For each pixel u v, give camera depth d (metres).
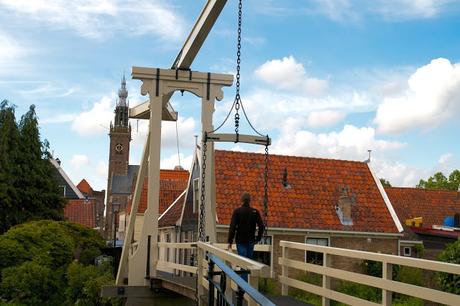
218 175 22.25
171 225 25.02
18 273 18.83
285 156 24.33
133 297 12.70
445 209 30.95
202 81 12.88
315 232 21.53
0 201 26.84
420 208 30.58
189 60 12.34
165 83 12.77
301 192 22.95
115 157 103.44
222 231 20.45
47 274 19.16
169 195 32.16
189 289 10.32
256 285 5.41
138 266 12.67
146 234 12.71
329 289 7.86
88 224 41.19
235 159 23.23
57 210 28.94
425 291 5.69
